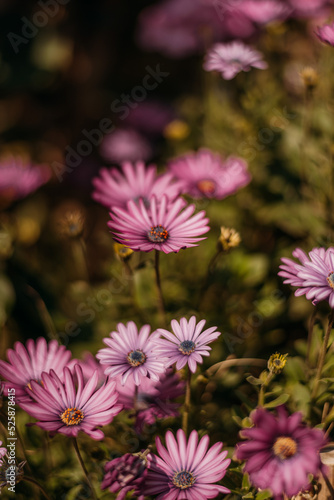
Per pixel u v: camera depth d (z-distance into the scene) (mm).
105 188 837
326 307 874
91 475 748
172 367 722
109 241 985
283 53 1083
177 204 723
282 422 606
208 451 655
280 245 970
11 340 889
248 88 1021
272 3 999
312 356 756
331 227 921
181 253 950
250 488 695
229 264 933
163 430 755
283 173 980
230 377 809
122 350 680
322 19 1003
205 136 1099
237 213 984
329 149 922
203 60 1279
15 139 1515
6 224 959
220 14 1118
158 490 647
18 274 929
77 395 655
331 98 966
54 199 1338
